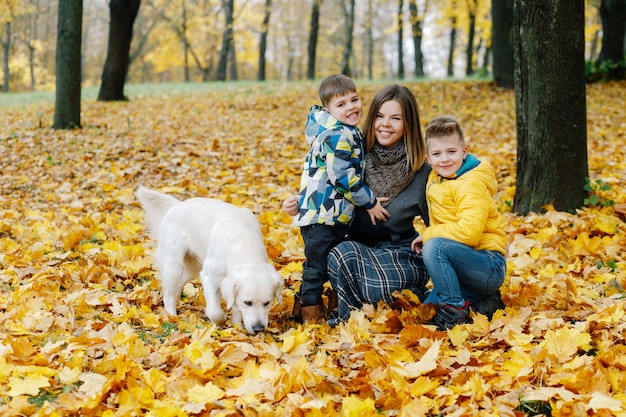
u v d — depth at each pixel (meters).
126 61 17.70
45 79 48.28
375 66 67.75
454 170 3.59
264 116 14.19
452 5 30.30
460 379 2.89
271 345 3.31
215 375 3.04
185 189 7.84
